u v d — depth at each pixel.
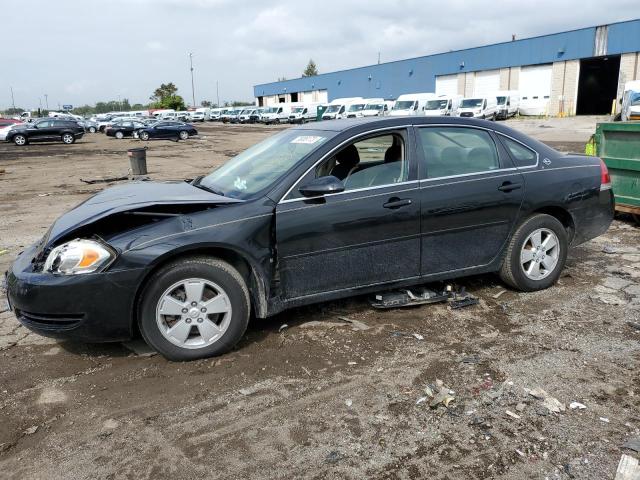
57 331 3.60
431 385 3.46
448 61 56.94
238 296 3.82
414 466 2.73
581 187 5.09
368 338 4.14
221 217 3.79
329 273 4.13
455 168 4.55
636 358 3.77
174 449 2.91
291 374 3.64
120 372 3.72
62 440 3.01
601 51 43.88
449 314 4.56
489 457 2.78
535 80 49.22
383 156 4.39
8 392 3.51
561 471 2.66
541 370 3.62
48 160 22.45
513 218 4.78
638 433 2.94
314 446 2.90
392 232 4.27
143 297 3.65
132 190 4.51
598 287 5.17
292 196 3.98
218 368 3.74
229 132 45.19
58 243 3.69
